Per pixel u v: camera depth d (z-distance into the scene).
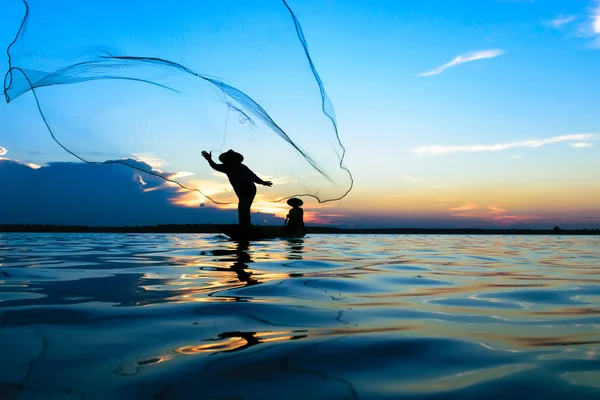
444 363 1.47
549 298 2.75
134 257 5.31
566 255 6.94
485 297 2.77
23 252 6.21
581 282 3.53
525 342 1.73
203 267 4.18
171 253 5.95
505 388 1.25
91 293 2.71
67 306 2.30
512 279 3.71
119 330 1.83
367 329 1.90
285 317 2.10
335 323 2.01
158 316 2.08
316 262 4.84
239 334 1.79
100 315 2.10
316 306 2.38
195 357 1.49
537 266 4.96
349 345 1.65
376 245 9.44
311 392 1.21
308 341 1.70
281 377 1.32
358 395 1.20
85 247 7.41
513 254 7.11
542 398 1.19
